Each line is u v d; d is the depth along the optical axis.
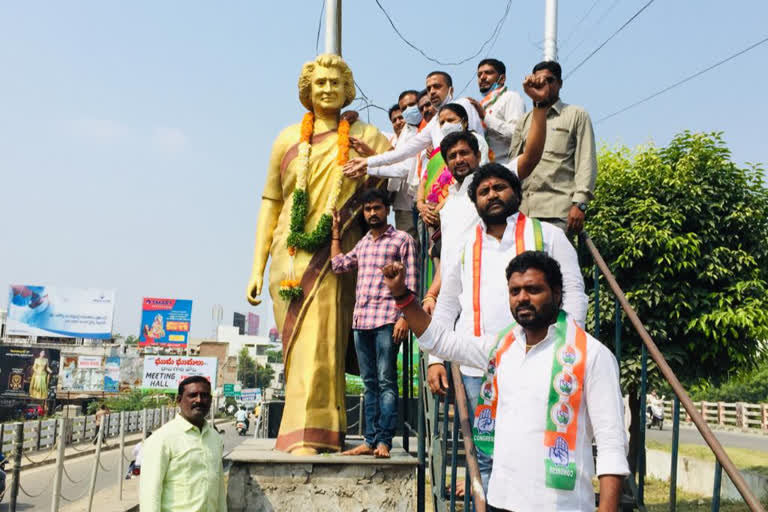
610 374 2.36
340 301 5.76
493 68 6.32
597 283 3.99
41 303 49.78
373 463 5.05
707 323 10.16
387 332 5.17
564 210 4.82
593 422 2.33
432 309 4.01
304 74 6.09
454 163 3.85
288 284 5.70
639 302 10.12
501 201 3.16
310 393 5.48
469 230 3.68
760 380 43.53
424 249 5.27
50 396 40.28
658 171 10.41
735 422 27.50
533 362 2.42
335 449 5.45
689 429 28.06
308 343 5.62
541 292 2.42
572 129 4.83
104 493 14.95
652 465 14.15
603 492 2.22
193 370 42.94
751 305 9.92
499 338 2.59
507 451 2.40
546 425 2.34
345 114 6.23
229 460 5.09
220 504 4.96
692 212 10.21
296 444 5.38
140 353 54.22
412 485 5.07
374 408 5.30
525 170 3.58
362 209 5.88
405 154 5.31
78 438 27.09
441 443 4.30
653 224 10.05
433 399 4.75
